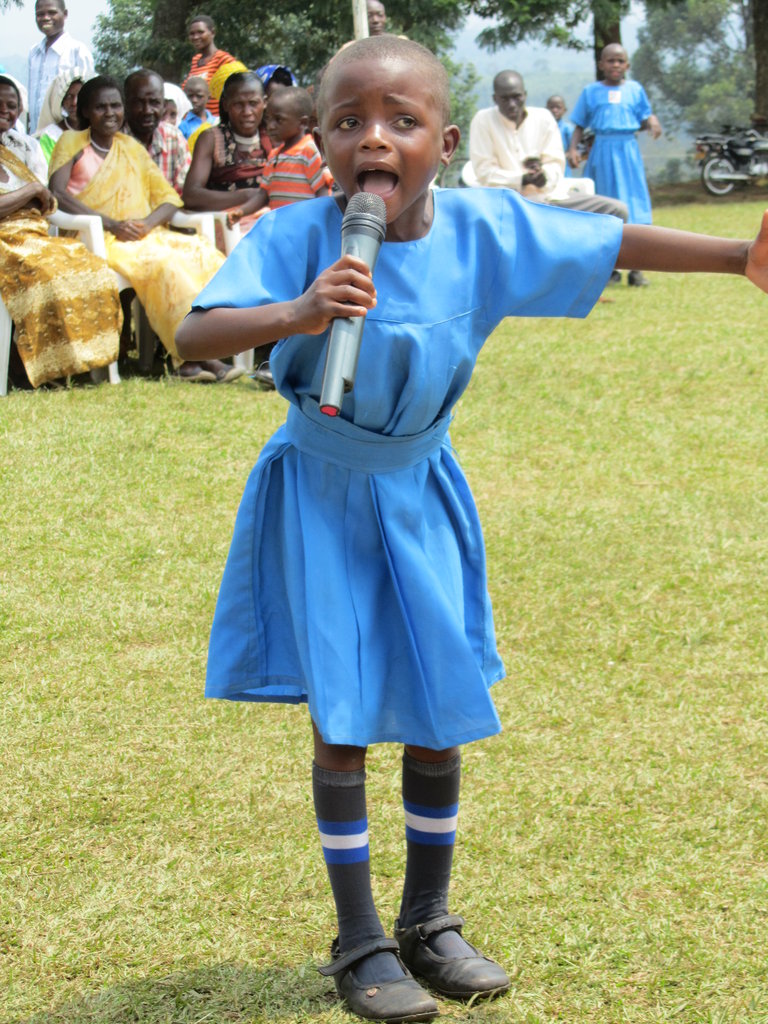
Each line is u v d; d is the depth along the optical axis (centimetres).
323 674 239
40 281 739
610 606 461
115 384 775
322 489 248
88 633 429
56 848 305
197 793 331
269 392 768
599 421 714
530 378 820
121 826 315
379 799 330
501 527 539
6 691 387
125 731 364
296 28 2714
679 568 498
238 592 254
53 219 797
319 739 252
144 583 471
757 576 493
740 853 306
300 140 859
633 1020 246
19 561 488
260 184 885
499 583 480
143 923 276
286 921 278
